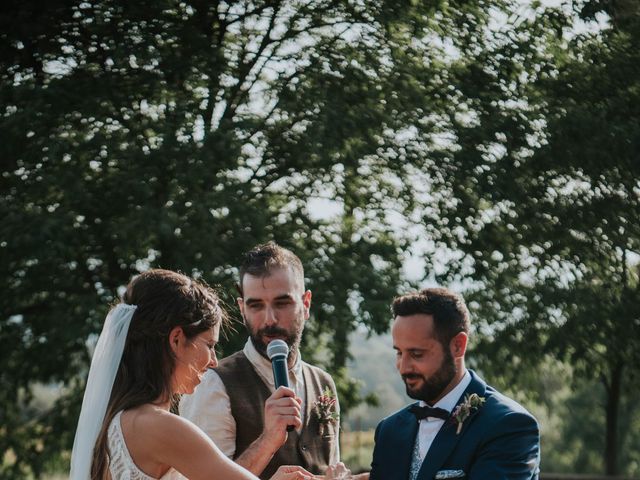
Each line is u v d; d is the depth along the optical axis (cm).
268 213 1073
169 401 285
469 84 1097
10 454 1495
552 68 1118
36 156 984
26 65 1095
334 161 1083
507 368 1230
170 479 277
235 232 992
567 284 1143
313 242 1142
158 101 1088
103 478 278
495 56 1116
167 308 283
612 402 1395
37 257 954
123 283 1133
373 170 1188
